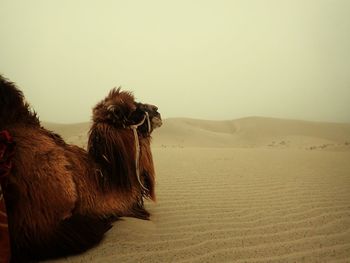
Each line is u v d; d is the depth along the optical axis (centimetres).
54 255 338
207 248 369
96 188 380
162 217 467
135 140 409
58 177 333
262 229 423
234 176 757
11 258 316
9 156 311
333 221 448
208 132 4203
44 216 324
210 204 530
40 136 348
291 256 353
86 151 411
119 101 413
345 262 342
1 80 349
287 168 877
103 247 364
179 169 858
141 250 361
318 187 638
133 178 412
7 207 311
